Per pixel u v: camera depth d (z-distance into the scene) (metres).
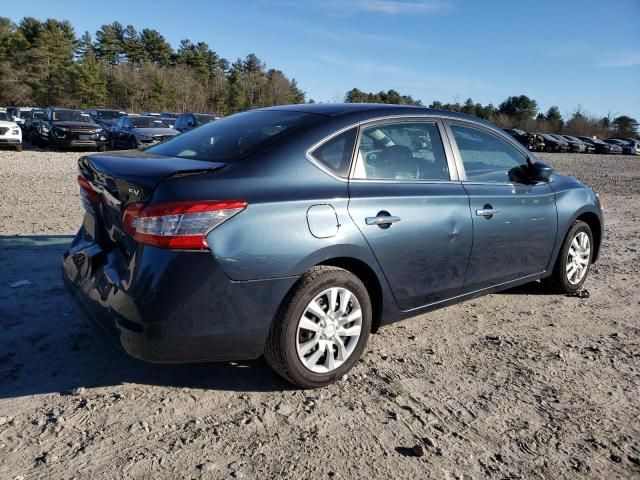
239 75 77.06
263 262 2.90
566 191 4.88
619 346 4.07
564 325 4.45
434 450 2.73
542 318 4.59
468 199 3.91
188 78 76.25
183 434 2.78
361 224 3.25
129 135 19.81
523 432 2.92
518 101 93.31
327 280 3.13
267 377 3.38
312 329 3.15
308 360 3.17
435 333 4.18
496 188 4.19
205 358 2.94
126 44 85.81
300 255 3.01
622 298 5.20
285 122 3.51
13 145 19.42
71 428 2.79
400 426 2.92
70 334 3.81
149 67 74.81
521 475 2.58
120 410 2.97
